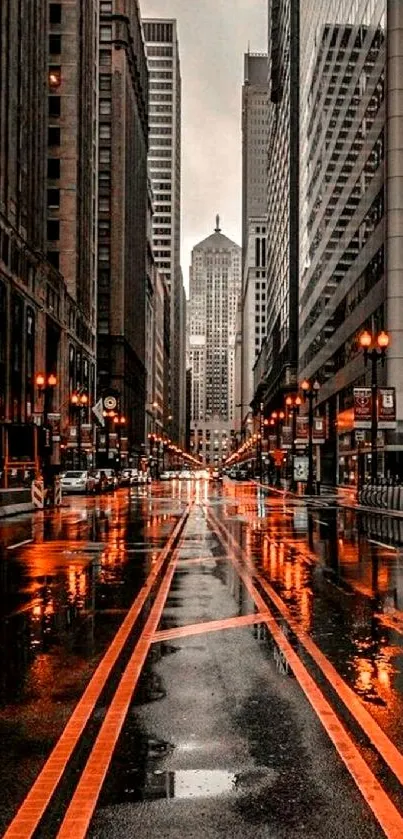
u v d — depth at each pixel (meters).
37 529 27.02
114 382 123.31
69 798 4.78
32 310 66.81
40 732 6.02
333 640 9.41
